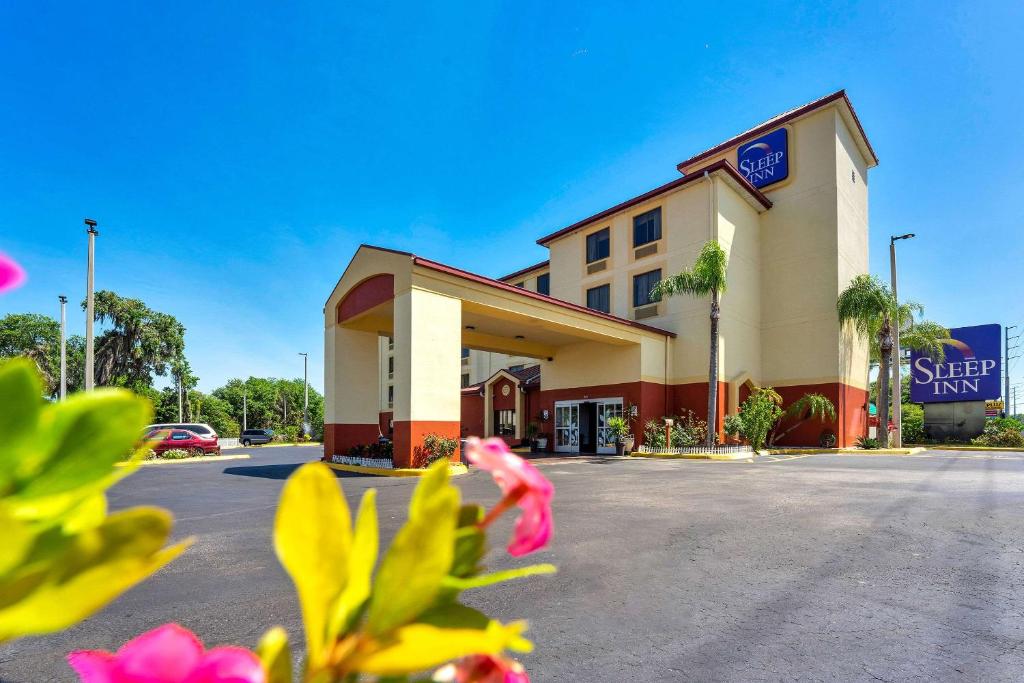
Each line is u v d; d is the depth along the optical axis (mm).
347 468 14898
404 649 456
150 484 11906
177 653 436
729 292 22047
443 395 13766
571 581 4477
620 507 7875
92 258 17703
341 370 16797
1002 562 4992
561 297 27000
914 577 4566
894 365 23828
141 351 38250
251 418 62438
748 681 2926
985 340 28688
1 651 3367
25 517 380
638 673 3002
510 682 675
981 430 28562
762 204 24203
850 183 24578
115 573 360
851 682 2908
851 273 23906
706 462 16578
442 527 494
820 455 19828
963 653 3217
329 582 481
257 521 7254
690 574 4652
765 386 23766
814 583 4426
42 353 33250
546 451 23312
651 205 23547
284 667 507
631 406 20594
